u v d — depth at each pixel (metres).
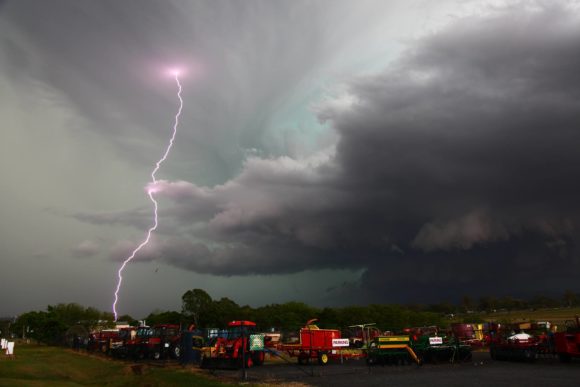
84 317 110.38
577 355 27.14
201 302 103.00
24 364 28.08
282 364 34.22
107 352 44.09
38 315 90.62
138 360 37.94
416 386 19.73
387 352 31.81
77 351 52.03
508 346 31.06
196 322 99.69
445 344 31.95
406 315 92.31
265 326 90.75
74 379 25.11
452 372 25.28
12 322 122.81
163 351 38.62
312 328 35.16
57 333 81.56
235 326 31.70
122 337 43.44
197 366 31.34
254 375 25.73
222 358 28.25
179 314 102.44
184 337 33.97
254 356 32.38
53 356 41.34
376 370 28.06
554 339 29.67
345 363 34.94
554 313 143.38
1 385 18.42
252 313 98.44
